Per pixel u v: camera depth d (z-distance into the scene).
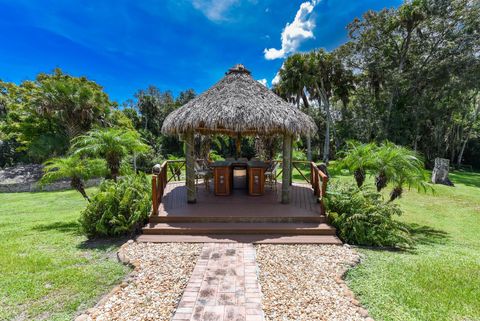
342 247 4.88
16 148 20.80
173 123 6.27
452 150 26.97
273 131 6.36
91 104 15.33
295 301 3.10
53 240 5.27
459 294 3.30
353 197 5.80
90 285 3.46
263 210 6.15
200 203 6.74
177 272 3.81
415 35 19.94
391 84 19.34
